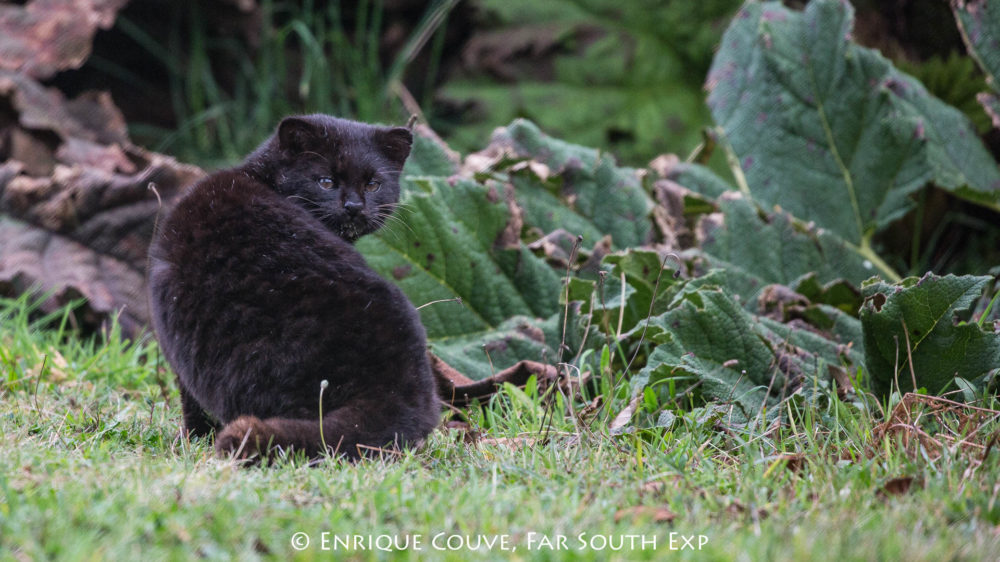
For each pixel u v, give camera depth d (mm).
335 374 6066
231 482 4980
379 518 4570
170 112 18188
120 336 10727
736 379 7766
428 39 18656
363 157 7531
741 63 11555
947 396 7410
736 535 4480
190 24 17781
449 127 17203
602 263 8891
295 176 7352
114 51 17406
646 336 7980
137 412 7699
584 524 4559
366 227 7594
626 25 16469
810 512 4824
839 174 11125
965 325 7277
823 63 11141
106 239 11305
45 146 12609
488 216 9453
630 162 15828
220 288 6242
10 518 4180
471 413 7836
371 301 6250
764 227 10469
